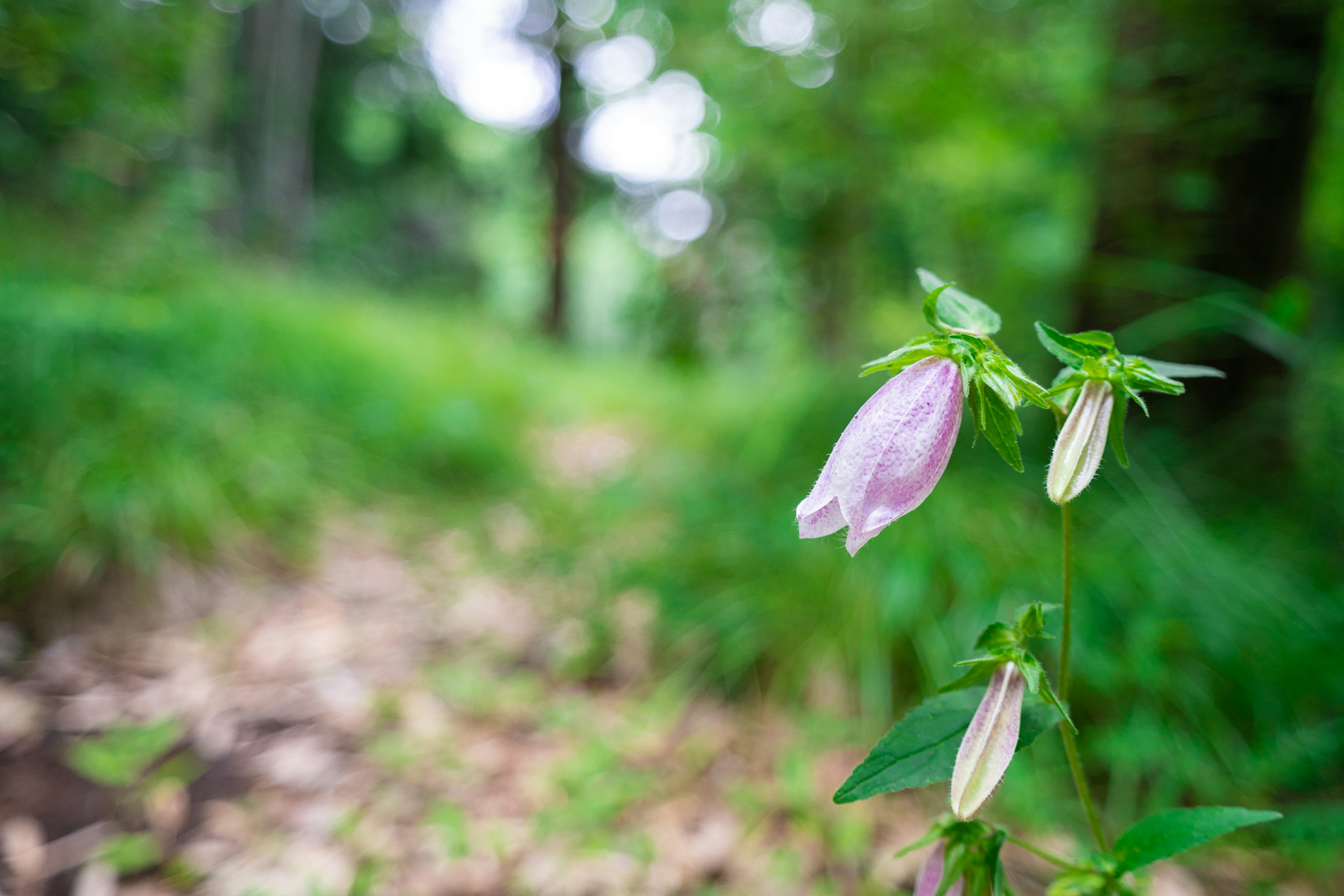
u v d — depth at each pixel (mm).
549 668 771
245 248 2061
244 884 505
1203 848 533
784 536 819
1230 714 608
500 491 1229
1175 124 751
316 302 1544
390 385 1287
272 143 2848
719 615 751
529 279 4969
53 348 875
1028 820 547
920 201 1292
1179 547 662
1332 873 514
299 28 3076
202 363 1047
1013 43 1071
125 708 657
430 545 1041
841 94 1217
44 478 788
